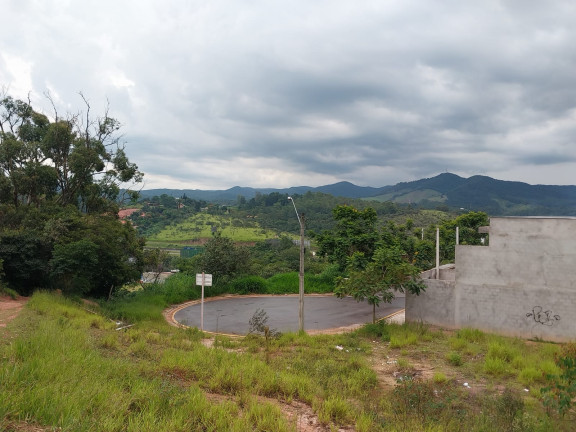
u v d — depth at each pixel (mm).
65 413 5266
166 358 10562
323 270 41969
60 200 36781
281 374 10148
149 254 33656
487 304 17812
